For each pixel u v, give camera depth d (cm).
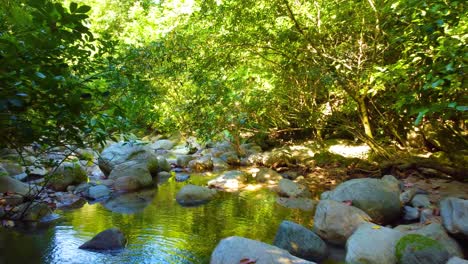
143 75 584
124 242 475
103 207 653
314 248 420
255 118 892
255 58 760
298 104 902
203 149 1361
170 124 845
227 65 723
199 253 447
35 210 566
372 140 859
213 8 652
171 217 592
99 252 446
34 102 201
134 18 877
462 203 418
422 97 477
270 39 687
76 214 604
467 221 396
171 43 664
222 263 360
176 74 698
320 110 884
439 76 359
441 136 829
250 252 360
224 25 677
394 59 663
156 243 479
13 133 219
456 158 765
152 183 860
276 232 473
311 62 716
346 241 449
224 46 688
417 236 376
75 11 176
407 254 362
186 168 1091
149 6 844
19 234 501
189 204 676
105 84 304
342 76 714
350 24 694
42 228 529
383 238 397
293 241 425
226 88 743
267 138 1306
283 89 827
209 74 719
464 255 385
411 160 794
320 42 705
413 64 476
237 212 618
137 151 964
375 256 379
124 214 609
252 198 714
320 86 792
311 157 1034
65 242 475
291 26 690
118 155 938
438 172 726
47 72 197
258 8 641
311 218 576
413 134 908
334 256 429
